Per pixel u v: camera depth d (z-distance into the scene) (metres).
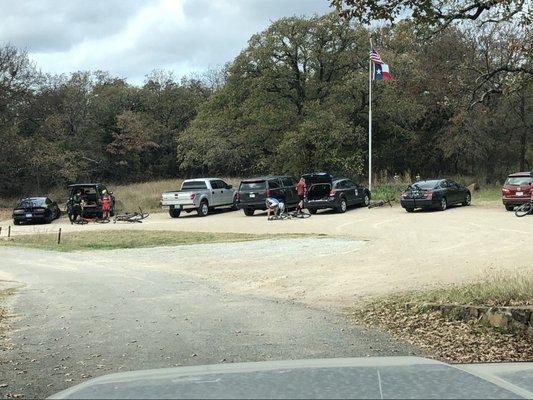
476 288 8.96
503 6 7.86
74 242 22.42
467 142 41.03
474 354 6.31
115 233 24.59
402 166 49.50
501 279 9.18
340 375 1.85
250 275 12.90
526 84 9.09
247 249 17.75
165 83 67.50
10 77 50.19
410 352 6.35
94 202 32.38
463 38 39.34
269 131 44.44
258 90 44.22
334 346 6.64
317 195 28.88
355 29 42.62
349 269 12.90
